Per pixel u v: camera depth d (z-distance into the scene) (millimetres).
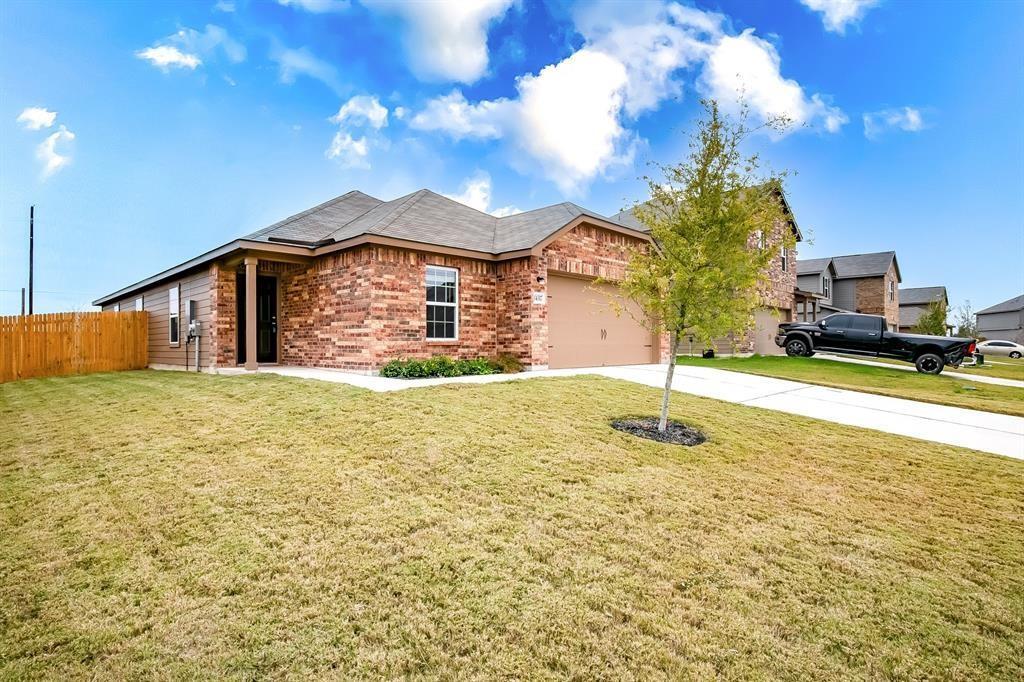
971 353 14789
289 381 9312
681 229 6668
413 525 3775
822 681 2422
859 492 4914
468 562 3305
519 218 14625
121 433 6129
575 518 3980
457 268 11688
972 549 3820
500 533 3697
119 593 2967
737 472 5301
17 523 3826
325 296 11836
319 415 6590
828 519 4258
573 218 12539
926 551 3766
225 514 3938
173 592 2969
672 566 3371
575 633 2668
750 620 2855
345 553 3385
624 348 14555
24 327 13898
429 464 4965
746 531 3943
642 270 6680
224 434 5938
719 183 6477
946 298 41969
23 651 2504
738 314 6496
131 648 2518
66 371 14594
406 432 5887
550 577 3178
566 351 12898
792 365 15789
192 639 2580
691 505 4359
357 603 2873
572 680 2355
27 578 3109
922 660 2604
